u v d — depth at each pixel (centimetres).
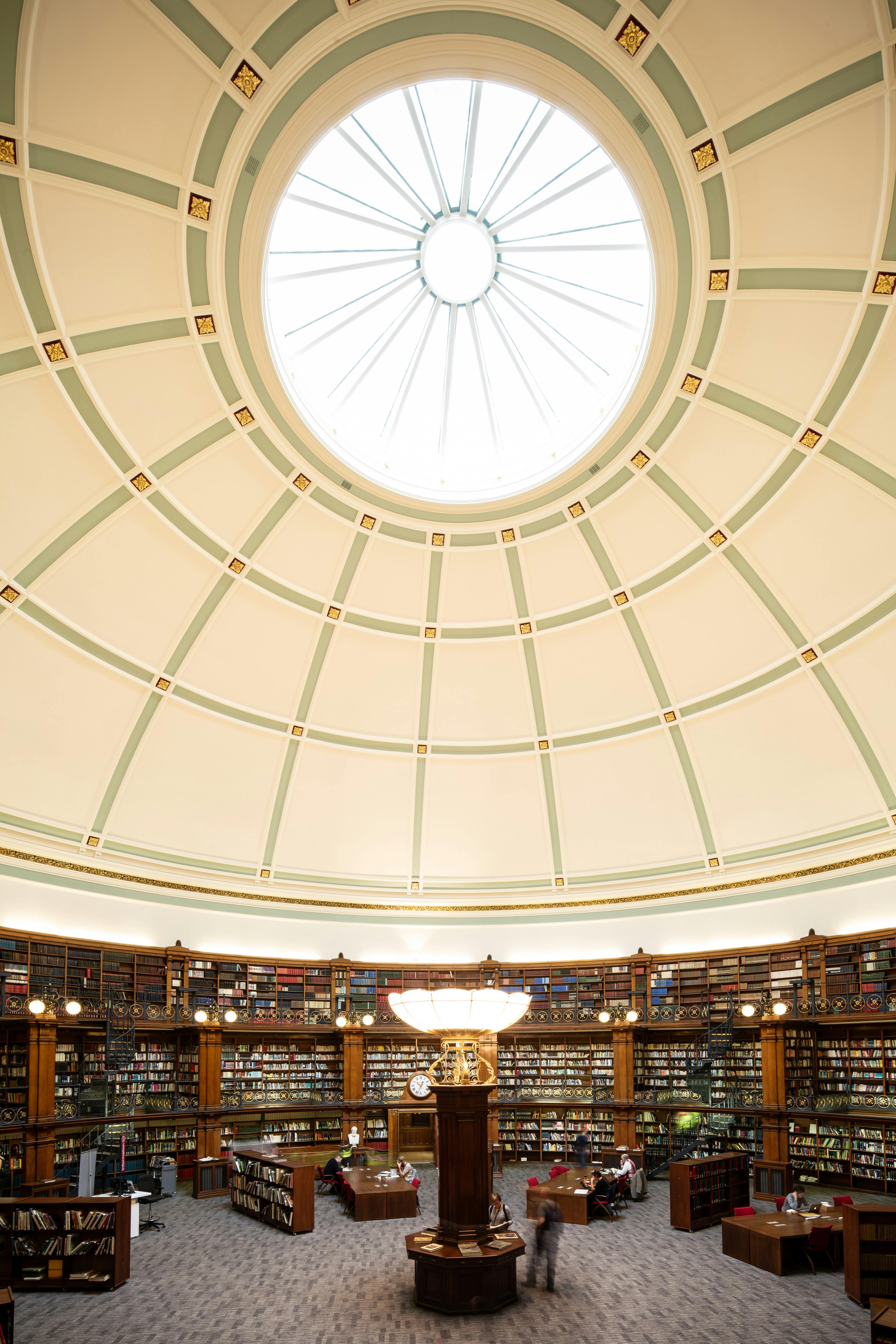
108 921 1666
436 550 1739
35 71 927
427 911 2041
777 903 1736
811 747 1700
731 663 1738
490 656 1914
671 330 1278
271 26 946
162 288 1195
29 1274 986
